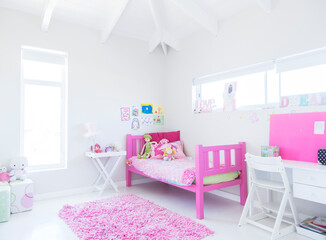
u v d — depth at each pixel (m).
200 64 3.60
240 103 3.07
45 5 2.83
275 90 2.69
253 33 2.87
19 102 3.02
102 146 3.63
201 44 3.59
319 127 2.24
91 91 3.57
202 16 3.11
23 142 3.14
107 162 3.62
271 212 2.53
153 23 3.66
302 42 2.42
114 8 3.14
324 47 2.26
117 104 3.80
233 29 3.11
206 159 2.55
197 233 2.06
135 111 3.99
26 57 3.16
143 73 4.11
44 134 3.30
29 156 3.18
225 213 2.61
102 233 2.06
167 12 3.36
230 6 2.98
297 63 2.47
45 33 3.22
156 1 3.12
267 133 2.71
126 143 3.87
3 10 2.95
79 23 3.45
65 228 2.21
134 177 4.00
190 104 3.78
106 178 3.44
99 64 3.65
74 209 2.63
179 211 2.68
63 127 3.44
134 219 2.35
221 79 3.28
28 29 3.10
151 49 4.08
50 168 3.31
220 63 3.28
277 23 2.63
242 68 3.02
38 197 3.10
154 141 3.87
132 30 3.79
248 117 2.91
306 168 1.91
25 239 2.00
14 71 2.99
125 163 3.88
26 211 2.67
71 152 3.37
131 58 3.98
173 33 3.84
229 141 3.15
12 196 2.60
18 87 3.01
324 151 2.05
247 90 3.00
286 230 2.07
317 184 1.87
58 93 3.42
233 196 3.10
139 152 3.97
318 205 2.27
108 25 3.41
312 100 2.36
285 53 2.55
